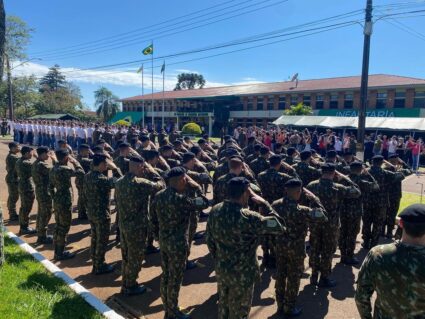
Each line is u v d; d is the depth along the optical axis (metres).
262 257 6.85
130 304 4.98
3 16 5.71
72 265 6.27
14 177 8.70
